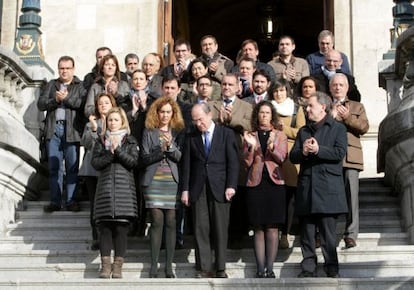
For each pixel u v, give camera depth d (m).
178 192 9.79
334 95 10.40
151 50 15.67
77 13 15.80
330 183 9.35
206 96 10.51
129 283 9.08
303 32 24.08
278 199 9.57
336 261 9.28
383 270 9.66
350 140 10.42
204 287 9.01
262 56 23.12
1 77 12.34
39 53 13.48
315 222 9.48
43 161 12.43
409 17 12.95
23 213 11.62
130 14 15.79
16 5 15.94
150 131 9.92
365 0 15.36
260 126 9.90
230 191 9.57
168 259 9.61
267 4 21.95
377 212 11.44
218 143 9.76
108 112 9.78
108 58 11.13
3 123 11.40
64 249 10.87
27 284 9.18
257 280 8.97
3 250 10.64
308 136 9.58
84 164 10.46
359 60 15.14
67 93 11.64
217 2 22.45
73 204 11.55
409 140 10.68
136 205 9.71
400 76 12.59
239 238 10.39
